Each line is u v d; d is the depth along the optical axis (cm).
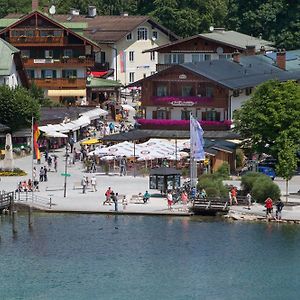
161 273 12962
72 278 12794
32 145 17275
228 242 13950
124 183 16612
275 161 17250
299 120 16862
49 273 12950
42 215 15088
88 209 15112
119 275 12900
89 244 13888
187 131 19175
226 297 12300
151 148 17475
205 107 19525
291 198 15588
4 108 19050
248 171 16738
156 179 15775
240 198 15250
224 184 15688
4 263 13275
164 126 19250
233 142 18275
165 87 19775
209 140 18062
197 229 14425
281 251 13650
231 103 19450
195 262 13325
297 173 17288
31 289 12469
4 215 15125
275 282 12725
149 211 15025
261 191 15288
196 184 15500
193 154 15525
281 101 16912
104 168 17475
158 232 14312
